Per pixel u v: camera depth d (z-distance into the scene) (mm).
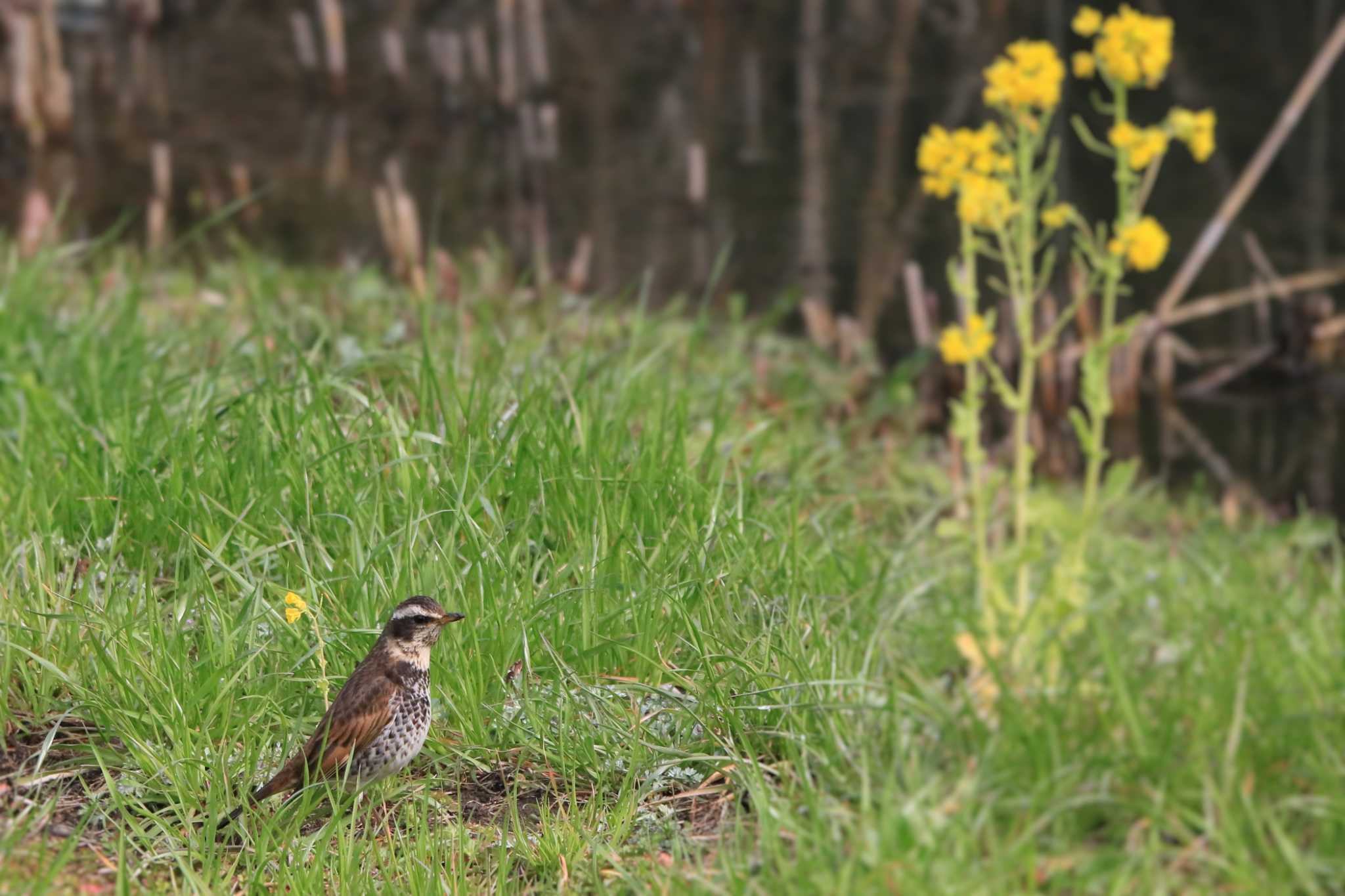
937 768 7461
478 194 32375
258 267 20891
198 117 38719
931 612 11180
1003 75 8844
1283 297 25156
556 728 8805
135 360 13062
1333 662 8430
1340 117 39188
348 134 37781
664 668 9125
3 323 13758
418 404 11609
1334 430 22156
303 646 8953
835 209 31875
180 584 9492
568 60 46844
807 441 15648
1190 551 14812
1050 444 20781
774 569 10234
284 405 11156
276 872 7551
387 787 8391
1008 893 6516
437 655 8969
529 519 9938
